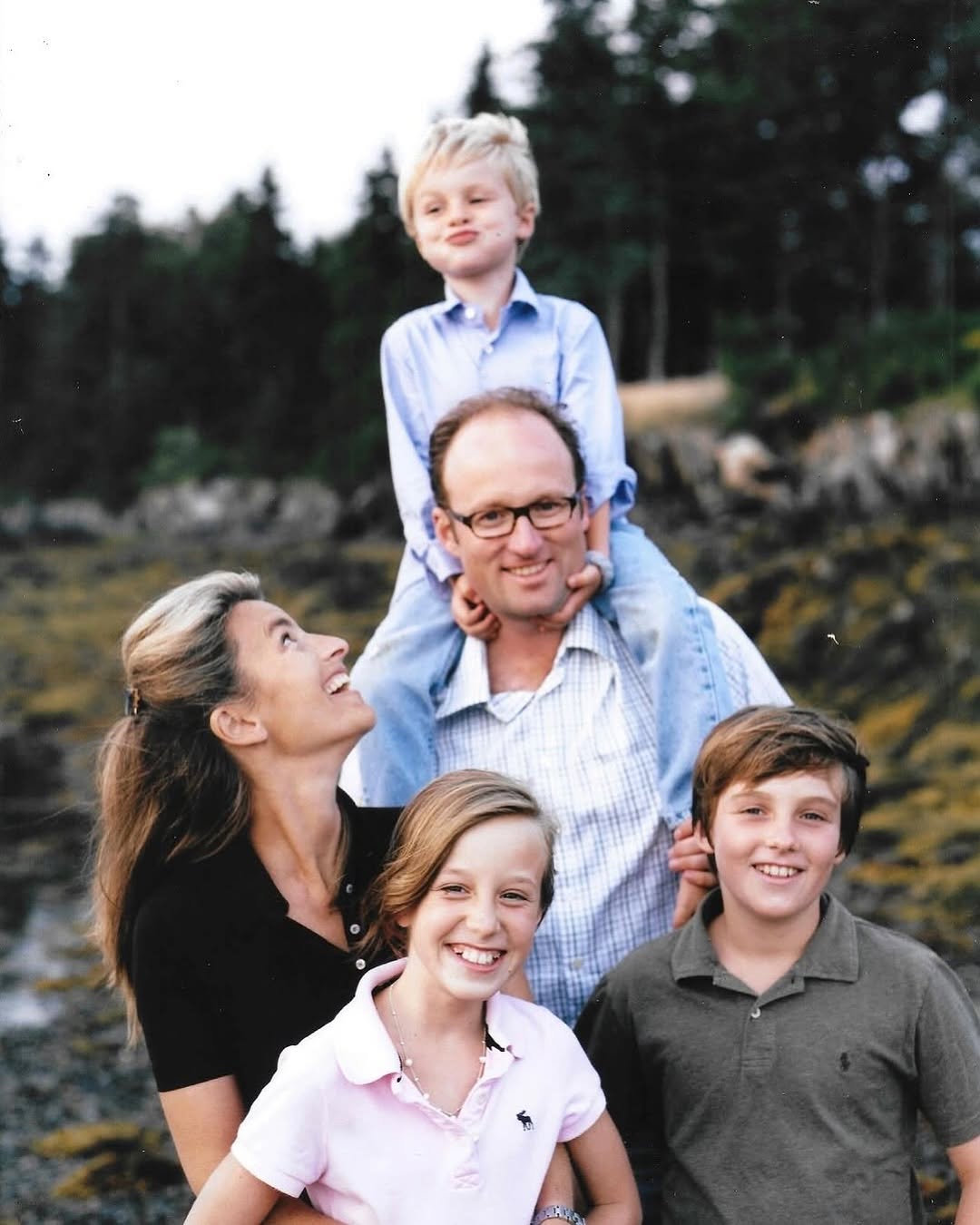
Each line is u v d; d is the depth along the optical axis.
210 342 11.16
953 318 10.79
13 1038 5.43
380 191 10.69
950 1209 3.67
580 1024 2.00
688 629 2.17
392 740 2.15
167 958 1.81
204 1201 1.67
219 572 1.98
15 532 10.63
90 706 8.50
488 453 2.01
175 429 11.18
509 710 2.14
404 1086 1.67
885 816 6.98
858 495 10.13
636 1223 1.78
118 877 1.91
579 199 10.81
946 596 9.02
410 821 1.77
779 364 10.77
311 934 1.84
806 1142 1.81
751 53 10.94
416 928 1.74
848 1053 1.82
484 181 2.69
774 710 1.92
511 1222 1.68
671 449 10.55
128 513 10.84
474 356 2.68
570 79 10.68
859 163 11.09
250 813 1.88
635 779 2.10
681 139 10.89
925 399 10.44
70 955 6.14
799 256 11.11
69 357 11.17
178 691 1.87
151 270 11.23
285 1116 1.66
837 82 10.93
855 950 1.87
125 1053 5.38
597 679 2.14
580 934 2.05
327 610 9.72
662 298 11.00
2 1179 4.57
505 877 1.71
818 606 9.23
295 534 10.60
